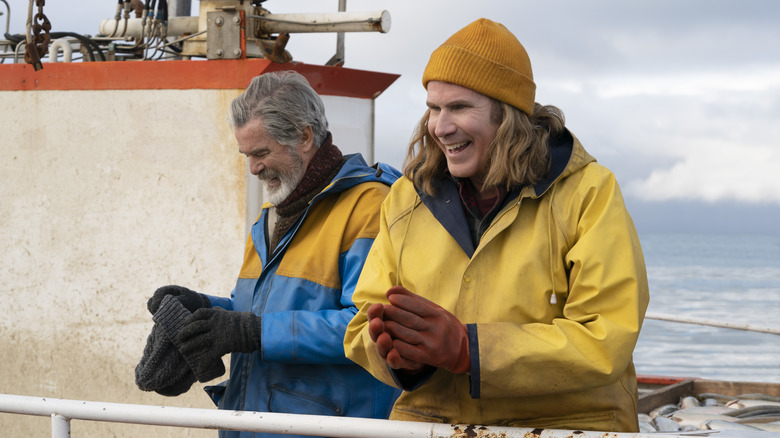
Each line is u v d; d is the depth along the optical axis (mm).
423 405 1751
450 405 1715
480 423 1688
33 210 3764
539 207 1667
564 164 1670
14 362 3803
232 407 2336
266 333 2100
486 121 1657
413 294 1511
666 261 124250
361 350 1759
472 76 1629
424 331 1483
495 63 1627
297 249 2320
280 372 2246
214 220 3426
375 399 2236
